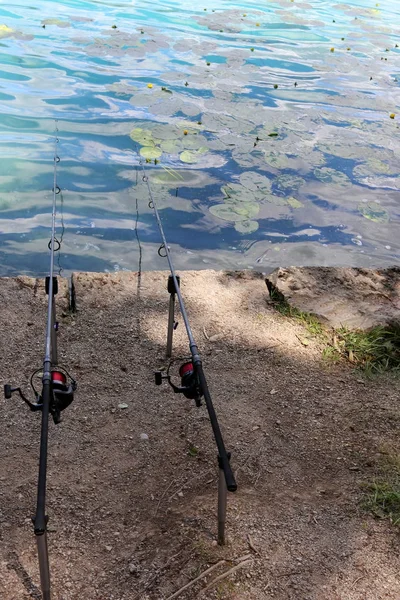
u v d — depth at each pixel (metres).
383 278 3.83
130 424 2.68
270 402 2.88
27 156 5.43
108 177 5.27
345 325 3.41
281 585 2.00
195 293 3.63
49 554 2.07
